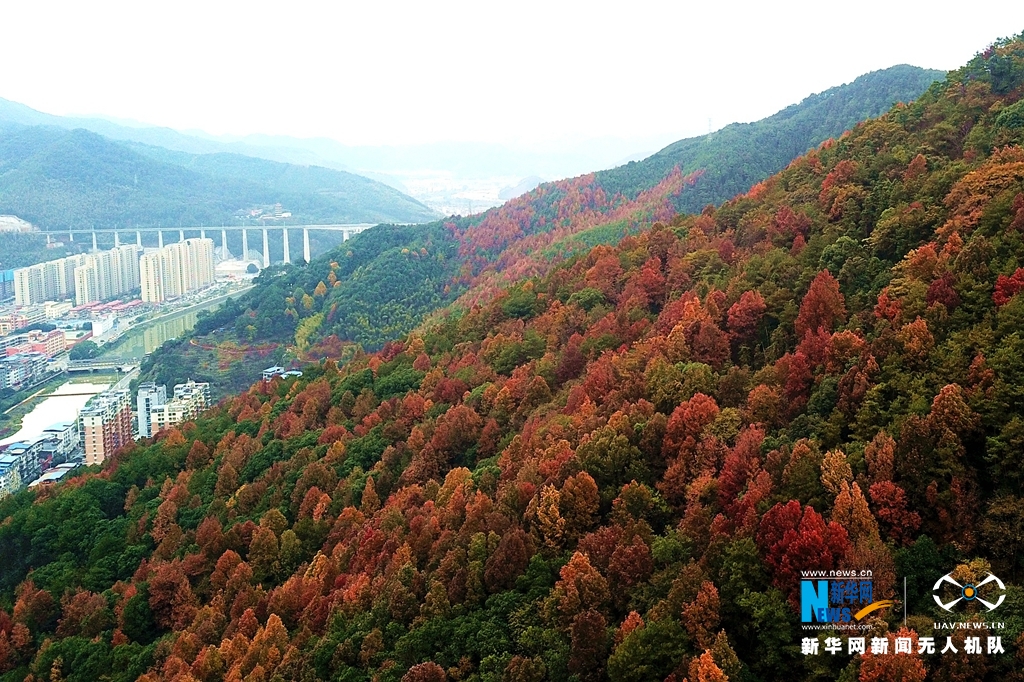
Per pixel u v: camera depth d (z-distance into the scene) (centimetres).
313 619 10044
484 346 16600
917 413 7956
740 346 11756
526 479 10038
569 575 8019
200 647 10450
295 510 13300
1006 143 12338
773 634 6712
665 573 7619
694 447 9206
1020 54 14800
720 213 17525
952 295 9244
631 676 6788
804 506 7650
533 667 7400
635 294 15050
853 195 13638
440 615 8562
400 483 12731
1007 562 6731
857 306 10706
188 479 15662
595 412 11100
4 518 15688
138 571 12875
